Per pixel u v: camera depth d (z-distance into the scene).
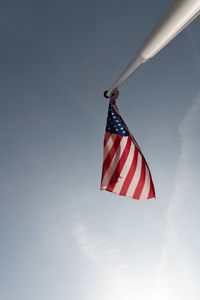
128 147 7.03
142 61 5.25
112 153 7.01
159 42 4.27
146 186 6.84
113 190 6.79
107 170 6.82
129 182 6.81
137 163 6.92
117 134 7.14
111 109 7.51
